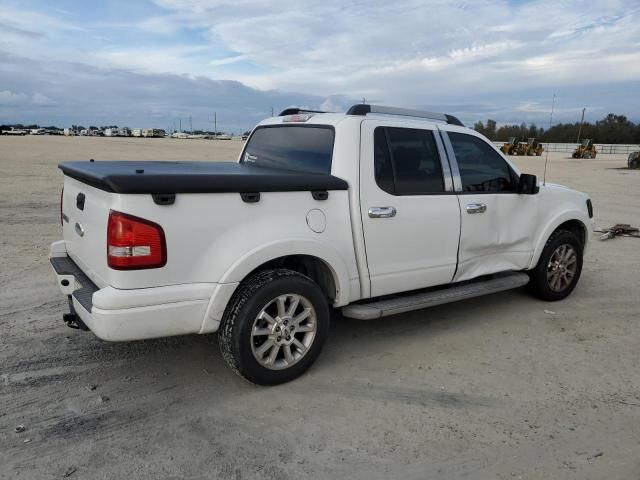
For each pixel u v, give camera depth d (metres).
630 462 3.01
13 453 2.96
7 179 15.40
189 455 2.99
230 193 3.43
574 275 5.92
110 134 112.50
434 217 4.48
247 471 2.86
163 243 3.21
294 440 3.15
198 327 3.43
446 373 4.07
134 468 2.86
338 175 4.00
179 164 4.51
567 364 4.28
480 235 4.88
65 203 4.22
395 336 4.80
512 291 6.23
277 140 4.66
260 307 3.55
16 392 3.62
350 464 2.94
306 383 3.86
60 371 3.95
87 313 3.26
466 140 4.89
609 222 11.73
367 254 4.12
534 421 3.41
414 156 4.45
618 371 4.16
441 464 2.96
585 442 3.19
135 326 3.20
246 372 3.60
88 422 3.29
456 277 4.80
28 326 4.74
